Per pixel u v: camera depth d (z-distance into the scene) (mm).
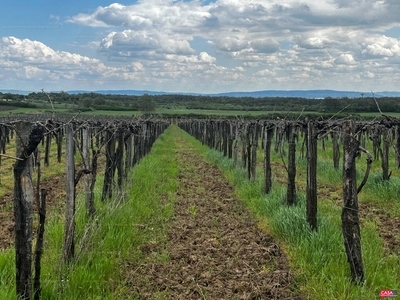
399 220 9227
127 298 5277
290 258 6637
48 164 17844
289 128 9109
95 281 5297
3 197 11617
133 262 6496
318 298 5207
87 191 7332
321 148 25422
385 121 8258
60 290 4875
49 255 5883
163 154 23578
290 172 9039
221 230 8531
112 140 9156
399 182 11281
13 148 25703
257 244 7535
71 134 5715
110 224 7242
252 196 11297
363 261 5922
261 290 5598
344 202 5504
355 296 5008
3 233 7891
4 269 5141
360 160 18766
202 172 17047
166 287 5691
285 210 8094
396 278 5598
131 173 12742
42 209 4520
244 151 14602
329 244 6469
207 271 6270
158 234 8047
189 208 10383
